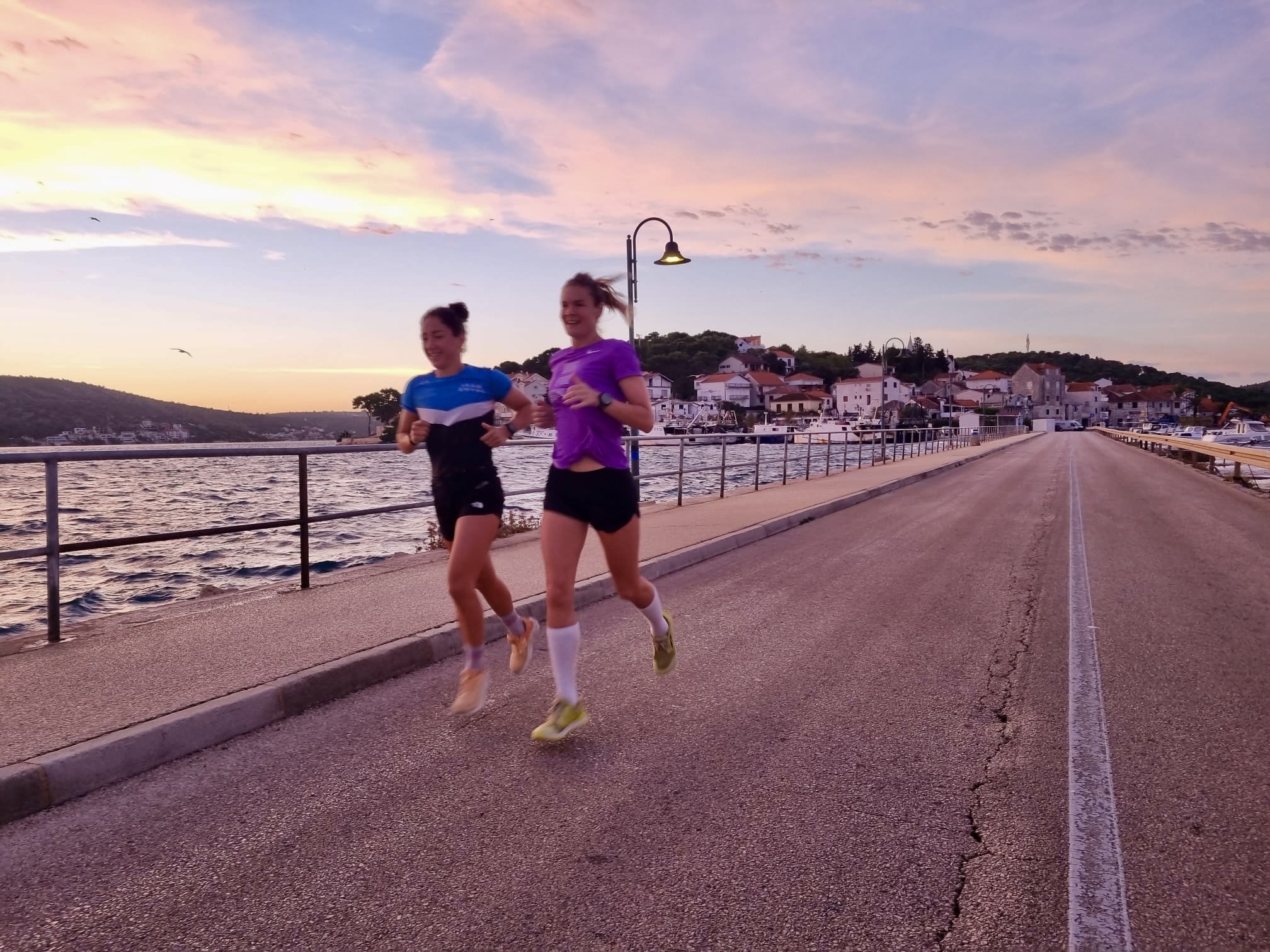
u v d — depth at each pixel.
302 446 6.32
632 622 5.98
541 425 3.93
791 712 4.11
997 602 6.59
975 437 50.66
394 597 6.14
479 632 4.06
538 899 2.49
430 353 4.05
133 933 2.33
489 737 3.81
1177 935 2.30
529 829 2.93
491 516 4.03
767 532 10.52
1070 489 17.70
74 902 2.49
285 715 4.07
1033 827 2.93
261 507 15.85
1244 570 7.91
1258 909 2.43
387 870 2.67
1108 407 178.62
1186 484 19.27
